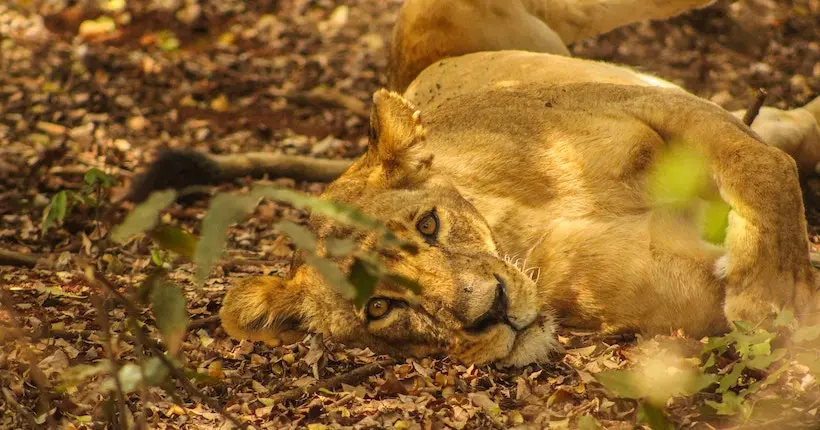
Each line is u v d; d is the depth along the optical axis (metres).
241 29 25.39
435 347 8.82
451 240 8.88
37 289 11.19
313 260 5.18
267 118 20.11
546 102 10.32
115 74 22.42
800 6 23.38
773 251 8.68
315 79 22.23
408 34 14.48
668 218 9.52
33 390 8.45
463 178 9.72
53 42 24.56
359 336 9.16
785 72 20.19
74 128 19.25
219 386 8.73
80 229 14.25
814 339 8.34
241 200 4.93
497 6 14.13
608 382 7.34
